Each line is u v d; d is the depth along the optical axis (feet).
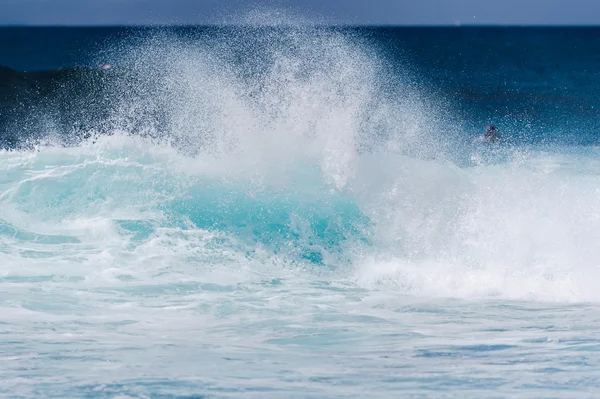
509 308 80.64
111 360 56.54
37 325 69.72
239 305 80.74
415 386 49.88
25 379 50.72
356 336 67.10
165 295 83.87
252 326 71.46
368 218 107.76
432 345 63.16
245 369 54.29
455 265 95.81
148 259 97.50
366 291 88.79
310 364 56.13
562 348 61.36
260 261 100.89
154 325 71.26
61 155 129.80
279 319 74.49
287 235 106.22
